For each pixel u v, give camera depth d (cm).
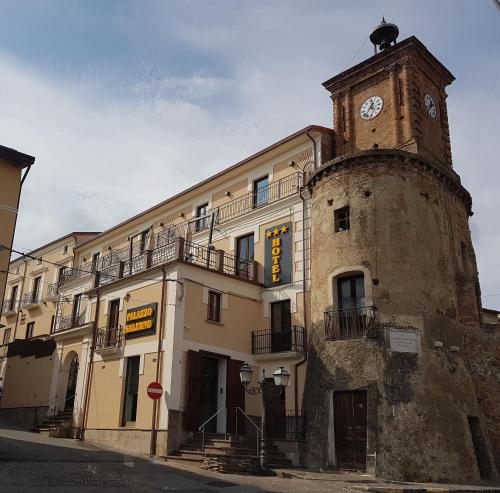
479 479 1753
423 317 1914
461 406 1859
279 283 2352
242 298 2316
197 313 2106
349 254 2014
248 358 2261
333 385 1883
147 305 2158
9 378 3025
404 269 1953
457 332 2011
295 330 2181
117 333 2272
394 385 1780
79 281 3291
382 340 1850
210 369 2147
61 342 2670
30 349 2919
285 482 1467
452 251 2152
